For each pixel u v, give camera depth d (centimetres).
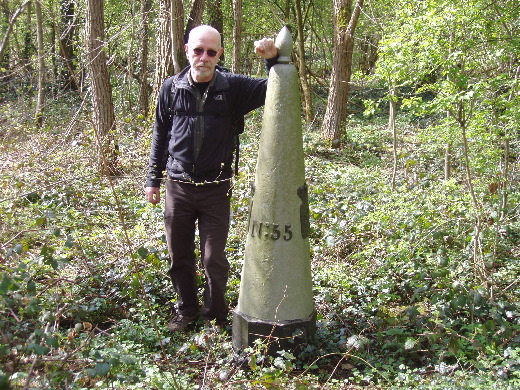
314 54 2681
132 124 984
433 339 354
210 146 375
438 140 576
